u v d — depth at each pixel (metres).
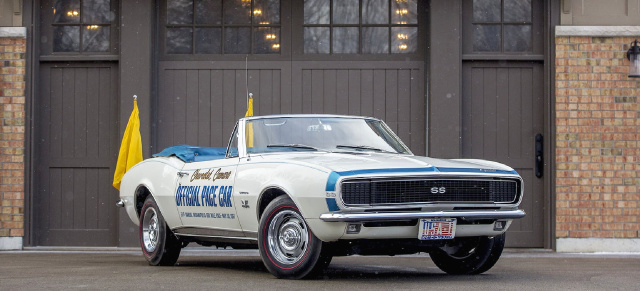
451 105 11.81
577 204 11.70
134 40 11.93
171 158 8.57
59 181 12.24
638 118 11.70
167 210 8.34
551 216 11.75
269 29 12.26
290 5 12.22
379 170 6.29
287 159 6.78
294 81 12.18
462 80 12.05
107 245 12.20
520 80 12.09
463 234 6.63
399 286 6.12
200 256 10.74
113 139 12.21
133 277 6.94
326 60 12.19
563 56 11.74
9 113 11.98
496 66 12.08
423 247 6.91
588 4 11.84
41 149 12.27
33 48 12.05
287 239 6.65
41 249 11.91
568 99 11.73
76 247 12.08
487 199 6.68
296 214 6.52
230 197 7.21
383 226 6.29
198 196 7.75
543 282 6.55
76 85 12.27
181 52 12.27
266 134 7.46
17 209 11.95
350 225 6.21
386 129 7.98
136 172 9.02
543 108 11.99
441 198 6.46
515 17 12.11
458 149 11.80
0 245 11.92
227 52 12.24
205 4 12.28
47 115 12.26
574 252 11.63
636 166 11.70
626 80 11.73
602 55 11.73
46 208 12.24
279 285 6.15
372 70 12.17
